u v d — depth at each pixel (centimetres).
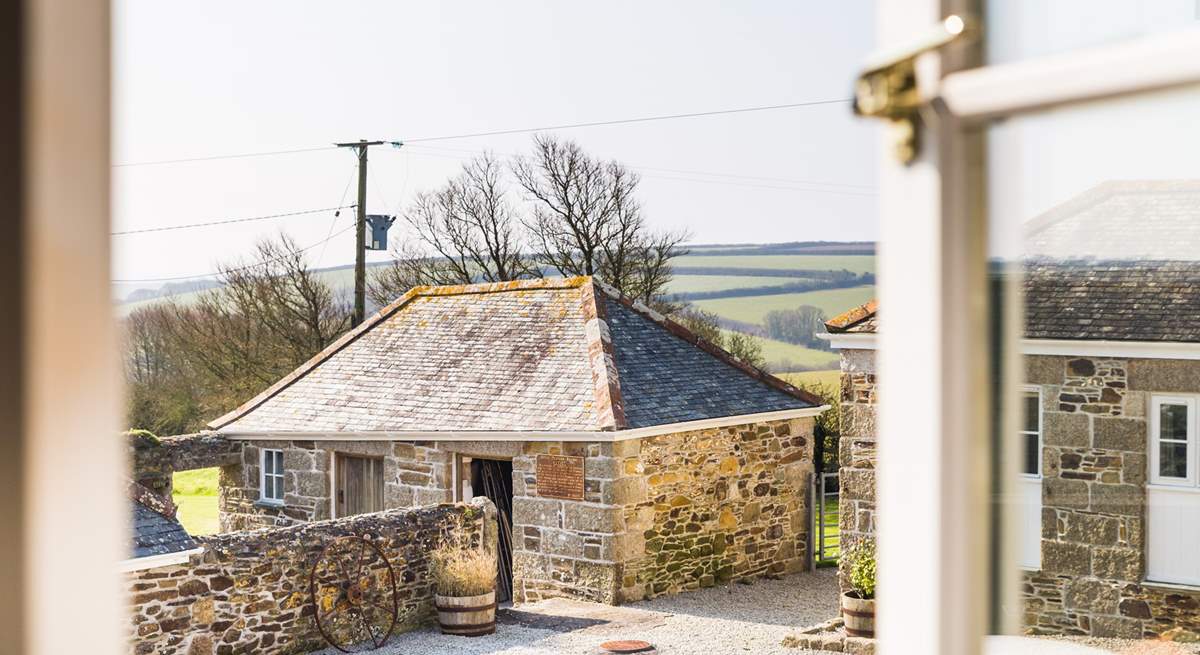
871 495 1123
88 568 104
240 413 1864
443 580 1298
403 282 2734
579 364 1599
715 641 1245
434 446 1595
